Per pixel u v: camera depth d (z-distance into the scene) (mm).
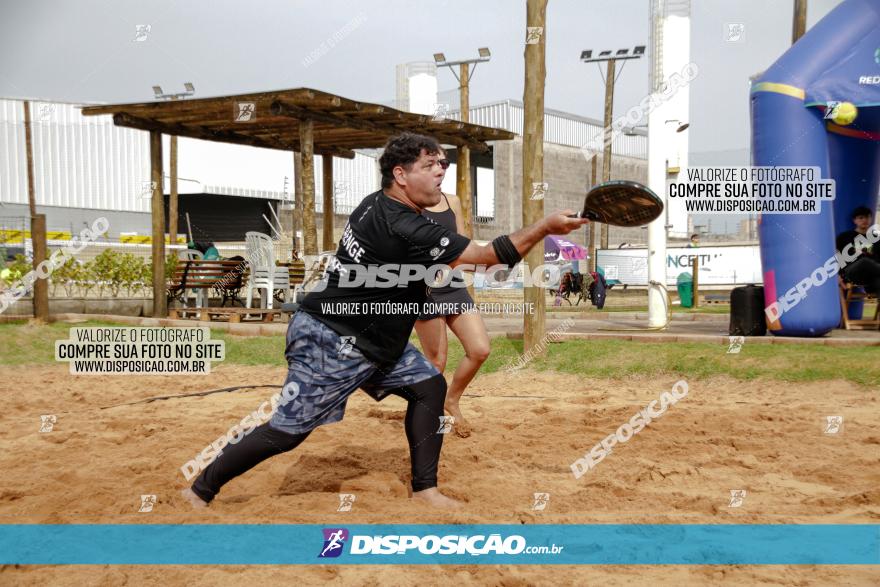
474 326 5039
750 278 23469
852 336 9273
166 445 4832
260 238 12734
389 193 3195
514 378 8375
